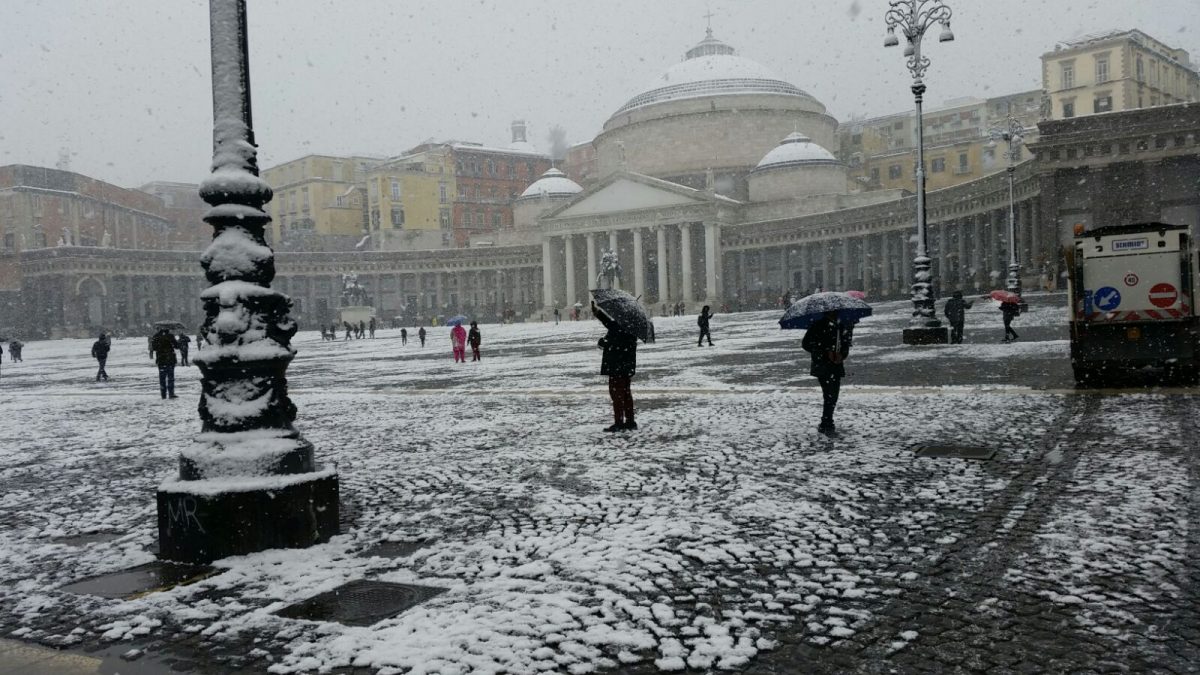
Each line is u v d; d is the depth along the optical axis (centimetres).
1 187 11125
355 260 12838
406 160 14362
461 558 646
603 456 1068
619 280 9850
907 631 480
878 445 1058
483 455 1116
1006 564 586
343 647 482
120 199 12938
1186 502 726
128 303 11062
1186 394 1405
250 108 754
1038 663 434
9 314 10869
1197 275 1585
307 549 684
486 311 13012
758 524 711
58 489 1019
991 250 7750
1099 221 6175
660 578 582
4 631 534
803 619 504
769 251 11344
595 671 443
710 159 12188
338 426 1501
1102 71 9275
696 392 1777
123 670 467
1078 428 1116
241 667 466
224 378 704
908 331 2891
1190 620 480
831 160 11312
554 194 13175
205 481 680
